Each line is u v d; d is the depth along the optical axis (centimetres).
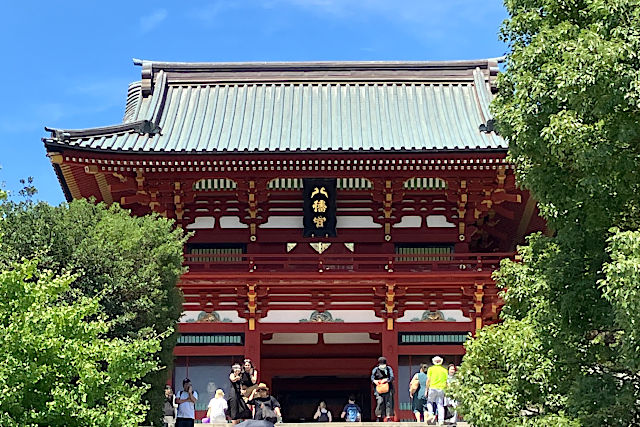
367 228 3978
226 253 3969
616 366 1955
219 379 3769
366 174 3841
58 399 1717
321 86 4456
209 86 4466
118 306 2577
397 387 3769
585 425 1827
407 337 3828
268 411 2212
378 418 3003
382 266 3934
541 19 2028
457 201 3922
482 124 3966
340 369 4138
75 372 1792
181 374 3772
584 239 1939
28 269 1833
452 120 4197
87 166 3769
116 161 3741
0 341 1673
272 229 3978
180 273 2902
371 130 4097
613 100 1739
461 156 3703
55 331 1761
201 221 3978
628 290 1603
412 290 3834
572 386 1897
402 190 3912
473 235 4347
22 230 2489
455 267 3934
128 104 4494
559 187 1939
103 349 1875
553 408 1958
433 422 2995
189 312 3816
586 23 1969
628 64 1744
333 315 3850
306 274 3744
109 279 2547
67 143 3644
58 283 1872
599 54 1736
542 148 1878
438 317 3834
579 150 1777
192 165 3778
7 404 1662
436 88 4453
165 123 4166
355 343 4147
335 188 3900
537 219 4244
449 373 3181
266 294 3825
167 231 2916
